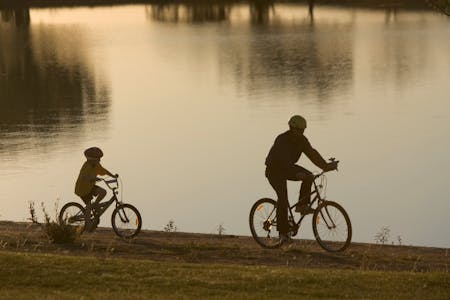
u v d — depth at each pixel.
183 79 198.00
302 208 37.06
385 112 140.12
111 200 42.22
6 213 74.12
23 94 172.25
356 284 29.20
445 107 144.00
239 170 97.75
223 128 129.25
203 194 84.75
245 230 69.38
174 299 26.98
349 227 36.38
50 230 38.94
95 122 135.50
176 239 41.56
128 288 28.30
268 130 125.81
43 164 98.94
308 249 37.59
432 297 27.83
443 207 76.56
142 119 139.88
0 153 106.88
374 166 98.00
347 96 160.25
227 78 195.50
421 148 108.25
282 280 29.41
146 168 100.38
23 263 30.72
